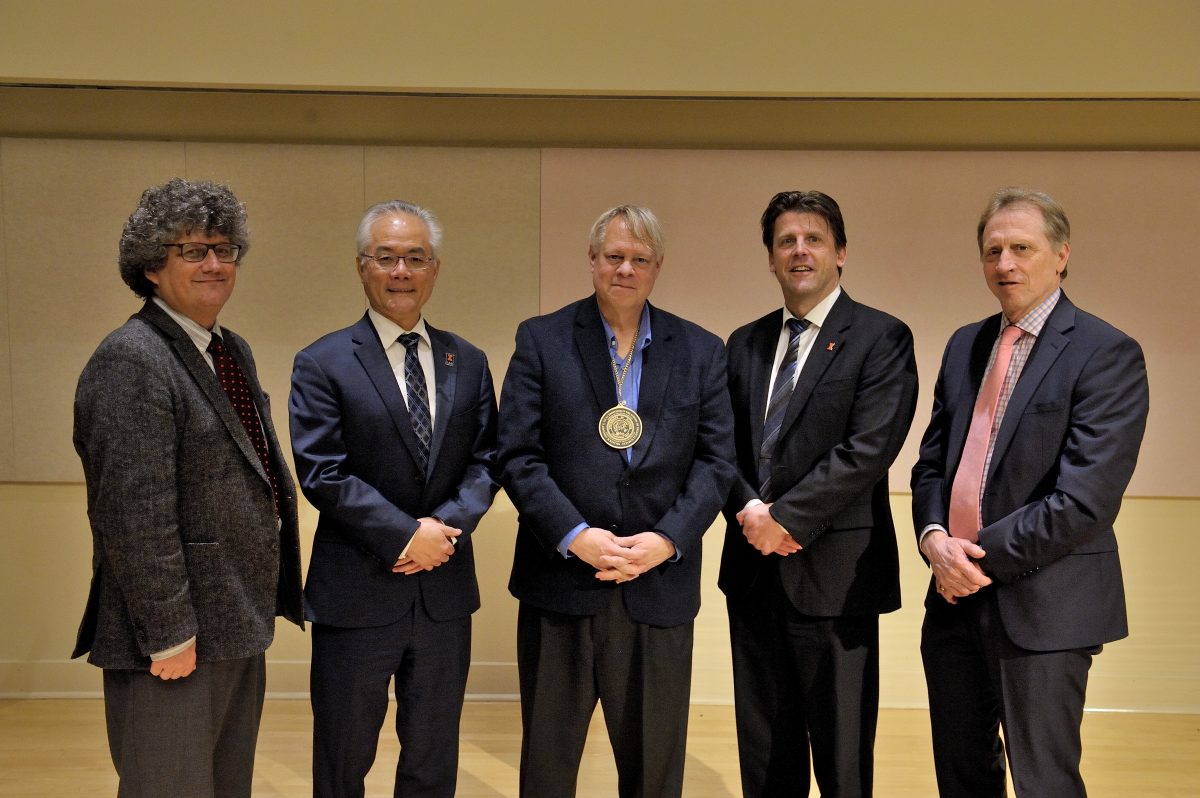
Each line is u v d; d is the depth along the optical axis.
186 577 1.80
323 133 3.55
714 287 3.61
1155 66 3.16
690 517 2.17
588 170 3.59
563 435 2.21
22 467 3.60
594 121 3.57
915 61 3.20
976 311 3.59
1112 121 3.51
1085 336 2.12
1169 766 3.11
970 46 3.19
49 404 3.59
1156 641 3.64
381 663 2.17
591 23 3.20
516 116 3.56
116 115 3.49
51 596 3.65
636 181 3.59
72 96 3.45
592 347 2.26
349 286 3.59
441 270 3.61
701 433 2.29
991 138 3.55
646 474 2.19
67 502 3.63
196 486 1.84
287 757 3.10
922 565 3.66
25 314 3.56
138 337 1.79
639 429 2.21
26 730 3.31
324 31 3.18
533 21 3.19
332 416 2.17
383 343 2.26
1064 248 2.19
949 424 2.32
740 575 2.43
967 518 2.17
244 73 3.18
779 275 2.39
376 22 3.18
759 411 2.41
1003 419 2.14
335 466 2.13
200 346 1.93
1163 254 3.54
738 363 2.49
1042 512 2.01
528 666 2.26
